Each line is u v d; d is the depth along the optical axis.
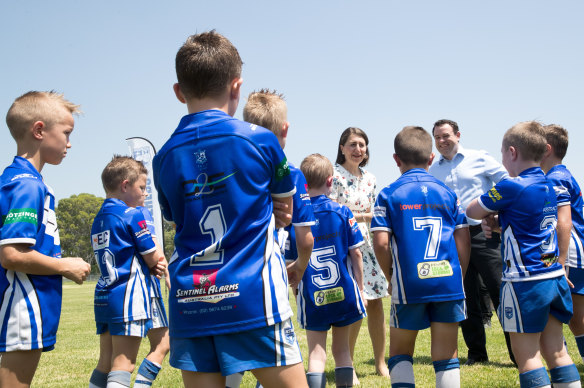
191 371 1.91
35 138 2.69
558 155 4.21
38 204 2.54
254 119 3.01
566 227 3.70
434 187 3.46
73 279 2.64
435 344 3.34
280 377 1.88
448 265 3.33
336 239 3.84
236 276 1.86
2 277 2.56
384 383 4.68
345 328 3.83
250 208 1.92
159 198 2.13
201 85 2.05
